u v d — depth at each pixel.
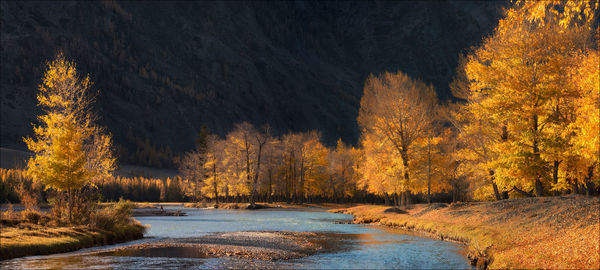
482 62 37.75
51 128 27.50
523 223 24.02
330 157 103.69
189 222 45.06
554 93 32.38
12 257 19.61
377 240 27.55
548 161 32.84
